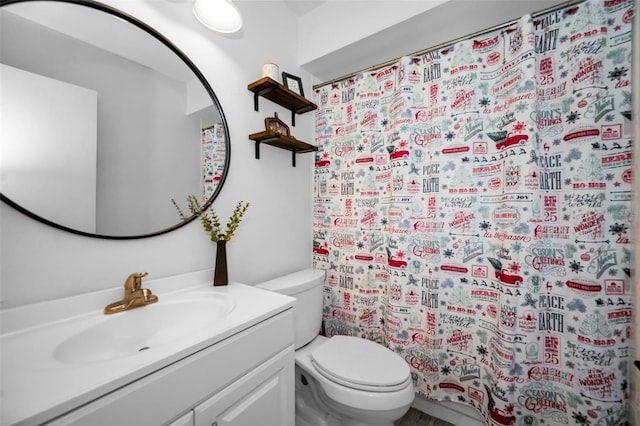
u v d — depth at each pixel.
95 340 0.74
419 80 1.41
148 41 0.97
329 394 1.05
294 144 1.46
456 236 1.33
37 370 0.52
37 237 0.73
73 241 0.79
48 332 0.69
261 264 1.43
